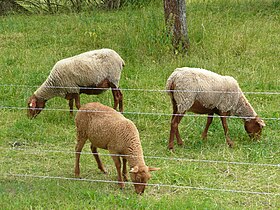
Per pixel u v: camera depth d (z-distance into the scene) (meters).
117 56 11.42
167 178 8.72
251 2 20.30
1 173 9.06
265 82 12.95
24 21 19.97
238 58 14.53
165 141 10.36
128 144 8.05
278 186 8.48
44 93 11.28
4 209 7.67
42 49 16.33
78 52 15.86
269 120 11.08
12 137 10.66
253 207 7.76
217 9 19.55
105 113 8.43
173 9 15.12
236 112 10.23
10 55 15.62
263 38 15.91
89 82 11.16
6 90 12.89
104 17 19.52
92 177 8.91
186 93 9.62
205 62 14.12
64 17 20.31
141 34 15.73
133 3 21.70
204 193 8.23
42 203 7.83
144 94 12.44
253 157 9.50
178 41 15.21
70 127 11.09
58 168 9.30
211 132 10.70
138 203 7.77
